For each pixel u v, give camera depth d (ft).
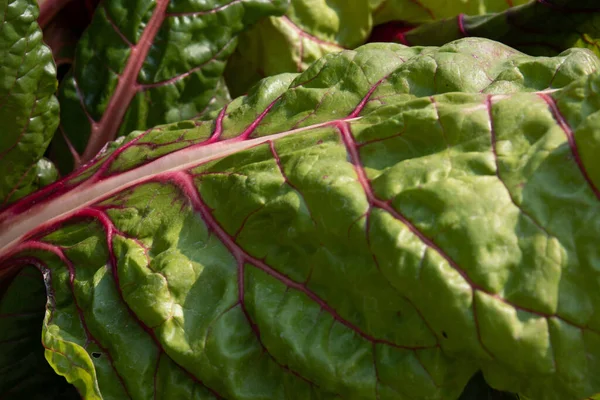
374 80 1.41
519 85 1.36
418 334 1.25
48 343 1.34
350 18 1.79
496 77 1.38
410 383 1.25
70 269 1.41
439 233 1.23
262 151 1.37
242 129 1.44
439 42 1.73
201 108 1.65
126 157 1.48
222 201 1.35
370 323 1.27
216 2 1.62
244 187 1.33
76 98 1.61
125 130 1.62
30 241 1.46
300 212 1.29
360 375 1.27
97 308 1.35
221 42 1.64
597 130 1.21
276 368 1.31
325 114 1.40
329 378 1.27
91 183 1.48
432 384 1.25
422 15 1.81
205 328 1.31
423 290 1.22
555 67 1.35
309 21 1.75
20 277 1.53
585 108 1.24
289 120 1.42
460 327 1.21
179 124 1.49
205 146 1.43
